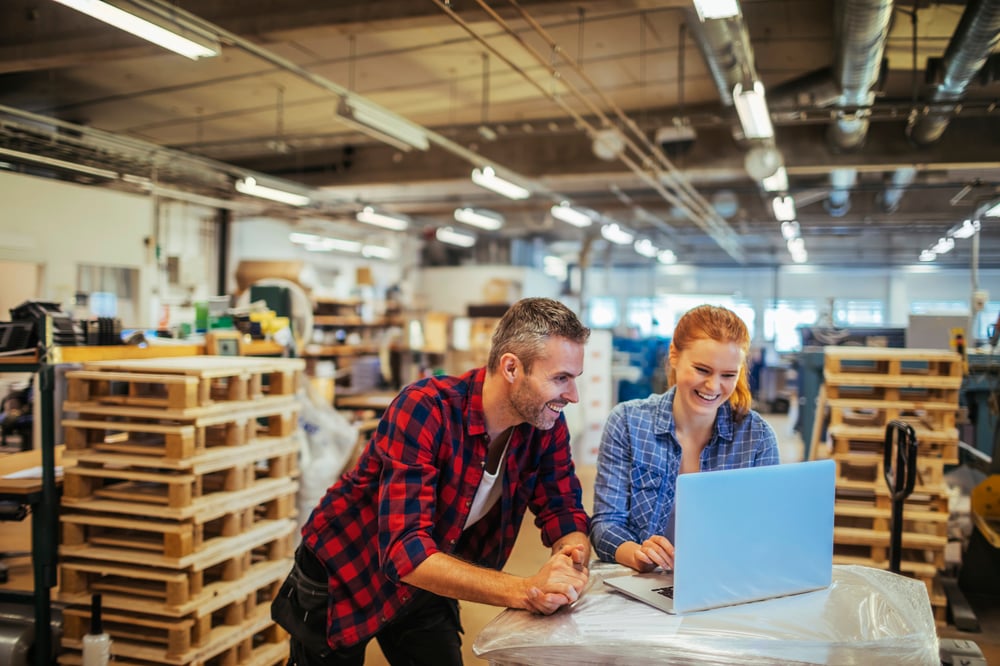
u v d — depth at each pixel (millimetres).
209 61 7309
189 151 11391
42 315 2824
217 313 5215
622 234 13773
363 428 6691
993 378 5113
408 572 1483
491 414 1643
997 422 4809
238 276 10117
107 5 3883
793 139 8562
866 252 16828
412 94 8602
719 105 8914
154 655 2695
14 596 3088
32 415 6012
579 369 1533
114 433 4125
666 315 21281
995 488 4438
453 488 1665
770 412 15555
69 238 9070
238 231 13352
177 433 2705
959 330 4777
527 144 10414
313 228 14555
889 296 18406
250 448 3053
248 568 3072
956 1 5691
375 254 15297
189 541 2721
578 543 1727
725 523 1450
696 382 1780
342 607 1762
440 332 11273
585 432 8406
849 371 4402
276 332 4965
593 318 22031
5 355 2797
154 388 3191
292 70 5594
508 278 17109
